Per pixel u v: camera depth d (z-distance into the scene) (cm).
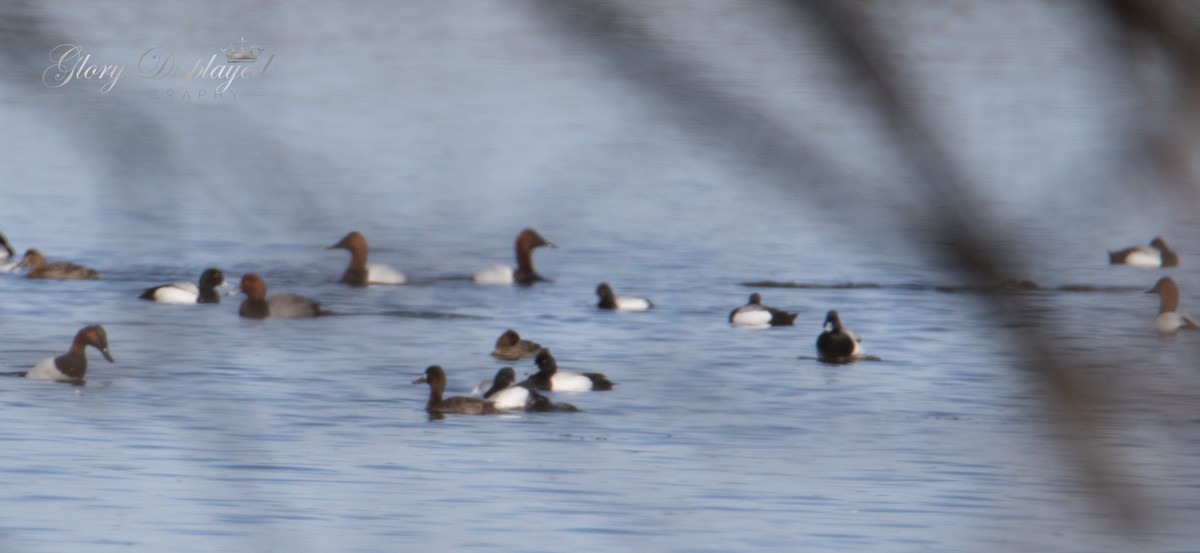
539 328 5972
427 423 4150
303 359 5047
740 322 6109
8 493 3294
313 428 4012
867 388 4712
